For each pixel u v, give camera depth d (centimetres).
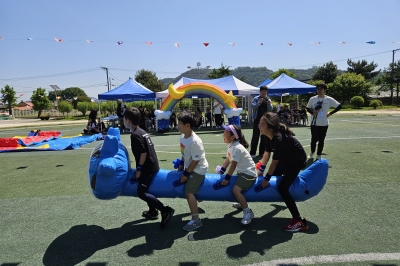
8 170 684
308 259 276
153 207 381
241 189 351
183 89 1432
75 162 752
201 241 319
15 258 296
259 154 754
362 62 5547
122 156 354
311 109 689
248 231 339
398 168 587
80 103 4366
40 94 4638
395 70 4872
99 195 341
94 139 1197
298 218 337
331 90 4434
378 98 4738
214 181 361
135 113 350
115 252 301
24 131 1991
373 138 991
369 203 412
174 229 351
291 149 329
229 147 360
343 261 272
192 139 339
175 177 361
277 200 360
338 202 419
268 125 333
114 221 379
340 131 1215
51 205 442
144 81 5716
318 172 364
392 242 305
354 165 620
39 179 594
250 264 271
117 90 1617
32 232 354
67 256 296
